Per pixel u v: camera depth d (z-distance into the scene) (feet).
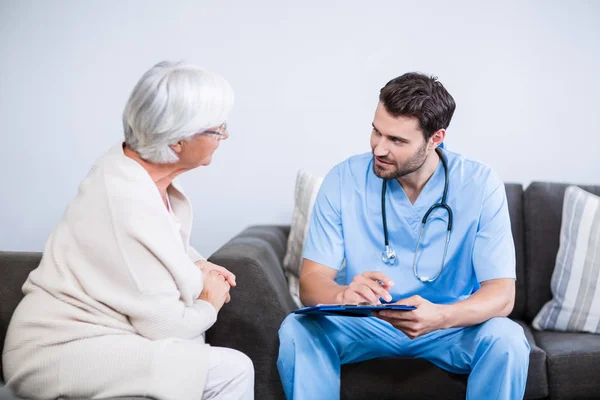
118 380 5.22
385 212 6.93
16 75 10.04
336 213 7.07
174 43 10.00
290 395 6.37
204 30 9.98
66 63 10.03
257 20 9.95
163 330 5.39
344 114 9.99
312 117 10.02
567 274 8.25
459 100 9.84
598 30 9.70
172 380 5.25
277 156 10.09
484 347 6.25
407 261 6.94
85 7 9.98
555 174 9.89
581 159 9.86
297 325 6.41
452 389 6.75
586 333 8.07
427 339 6.75
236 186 10.16
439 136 6.54
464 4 9.77
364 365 6.86
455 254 6.85
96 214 5.37
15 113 10.09
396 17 9.84
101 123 10.09
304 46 9.95
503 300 6.45
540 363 7.04
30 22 10.00
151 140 5.43
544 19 9.73
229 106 5.58
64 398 5.26
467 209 6.82
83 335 5.29
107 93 10.05
